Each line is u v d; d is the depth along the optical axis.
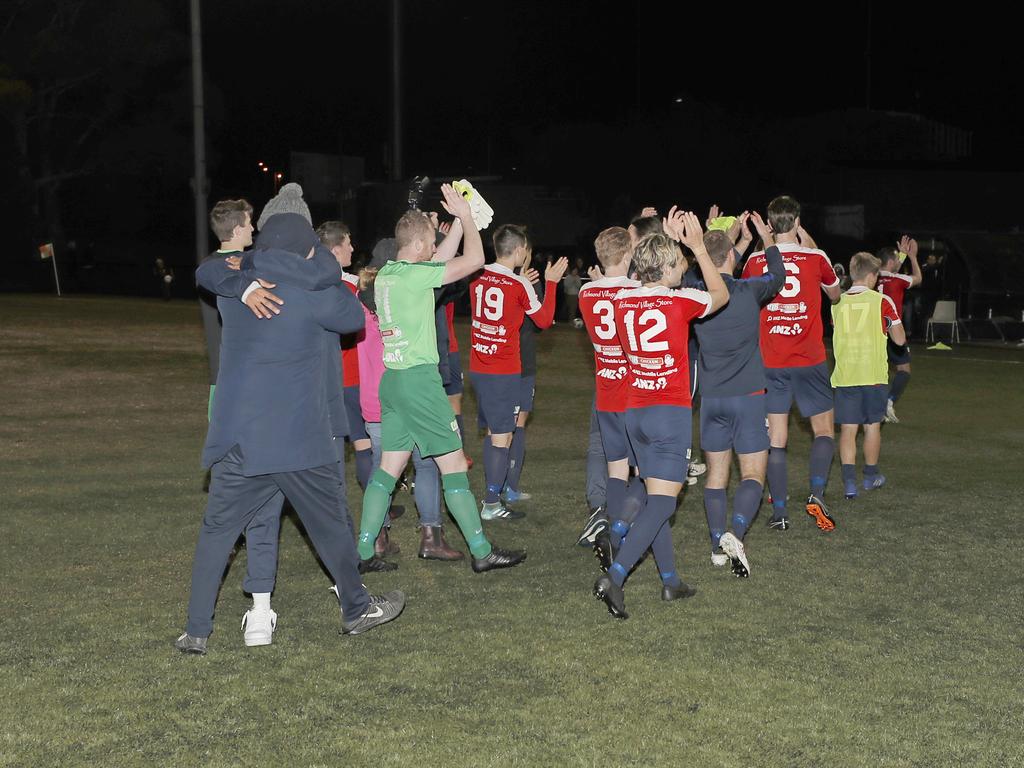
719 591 5.99
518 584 6.14
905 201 37.69
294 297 4.88
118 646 5.12
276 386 4.88
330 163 38.03
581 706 4.45
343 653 5.05
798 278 7.36
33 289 44.78
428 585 6.12
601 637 5.25
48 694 4.56
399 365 6.03
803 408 7.57
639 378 5.58
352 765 3.95
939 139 43.94
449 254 6.22
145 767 3.94
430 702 4.49
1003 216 37.28
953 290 26.59
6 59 48.16
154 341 20.77
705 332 6.23
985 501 8.21
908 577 6.27
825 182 39.94
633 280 6.32
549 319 7.44
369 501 6.22
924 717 4.35
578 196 43.72
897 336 8.31
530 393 8.12
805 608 5.70
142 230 62.22
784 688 4.63
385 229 28.73
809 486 8.79
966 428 11.68
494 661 4.94
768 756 4.02
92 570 6.36
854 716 4.36
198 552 5.00
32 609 5.64
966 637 5.27
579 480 9.08
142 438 10.95
